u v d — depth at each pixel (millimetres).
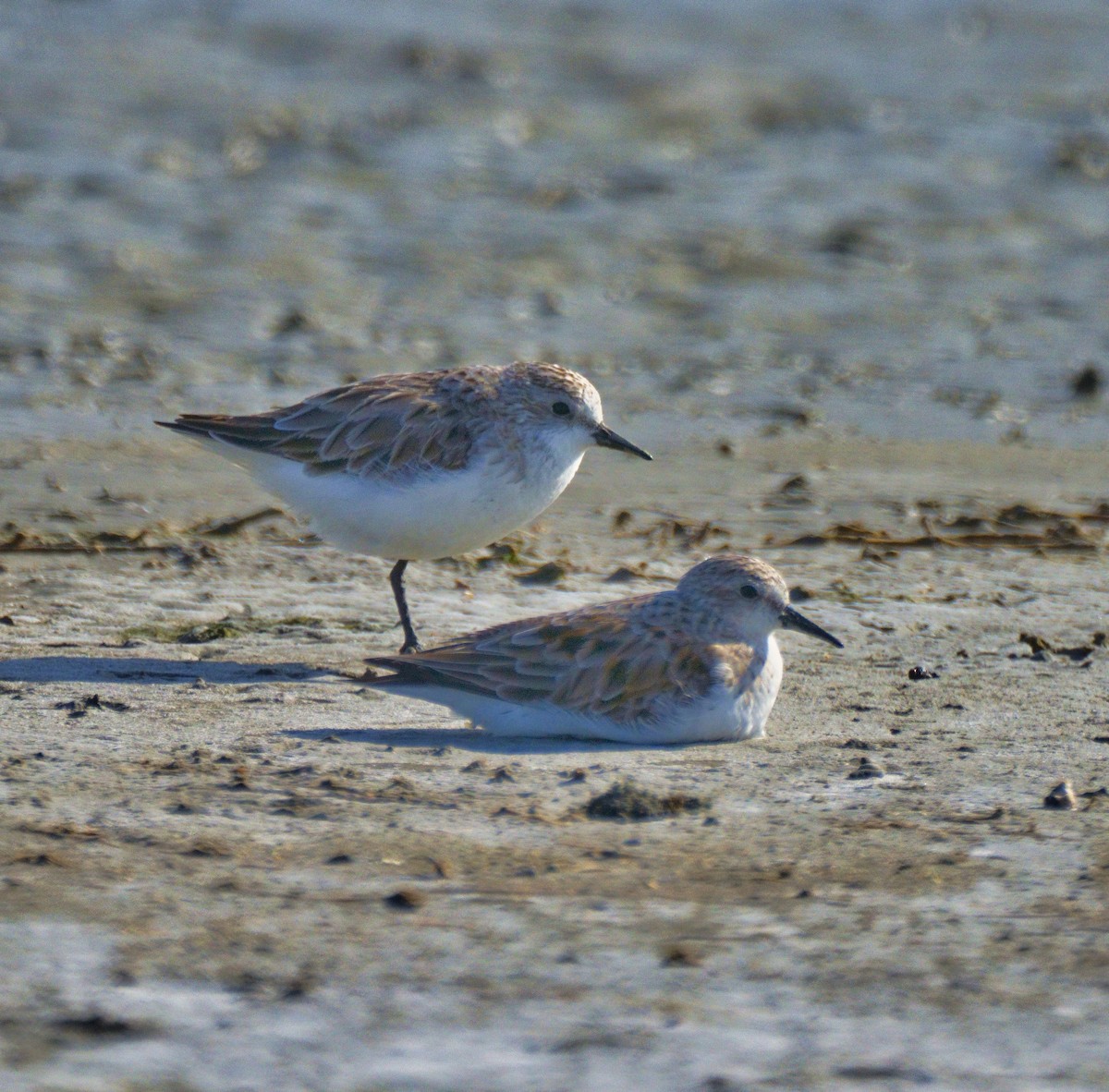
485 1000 6508
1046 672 11414
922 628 12523
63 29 41500
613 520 15758
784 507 16422
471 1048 6176
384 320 24109
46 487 16297
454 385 11977
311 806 8422
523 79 39750
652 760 9336
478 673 9680
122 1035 6227
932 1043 6219
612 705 9609
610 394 21094
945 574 14133
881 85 40719
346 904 7293
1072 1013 6434
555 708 9656
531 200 30969
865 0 50438
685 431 19516
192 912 7176
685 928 7109
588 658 9656
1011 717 10320
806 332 24359
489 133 35281
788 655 11789
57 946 6840
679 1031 6293
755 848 7977
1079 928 7129
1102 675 11328
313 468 11945
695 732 9688
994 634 12414
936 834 8164
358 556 14258
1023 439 19484
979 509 16406
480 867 7715
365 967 6734
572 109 37531
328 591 13273
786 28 46812
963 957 6871
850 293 26406
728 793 8766
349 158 33062
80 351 21922
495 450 11820
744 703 9766
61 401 19703
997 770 9211
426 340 23203
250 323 23641
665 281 26688
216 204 29688
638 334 24016
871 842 8062
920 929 7109
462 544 12094
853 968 6770
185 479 16859
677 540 15125
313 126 34906
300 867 7672
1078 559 14734
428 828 8164
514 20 45750
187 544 14414
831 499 16750
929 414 20547
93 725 9766
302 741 9570
